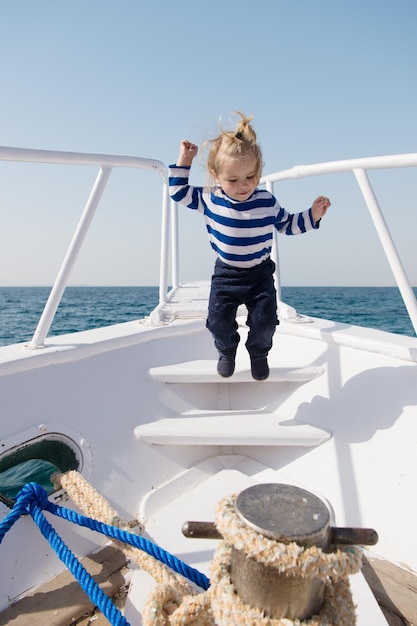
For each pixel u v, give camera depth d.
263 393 2.26
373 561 1.57
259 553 0.70
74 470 1.68
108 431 1.89
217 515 0.78
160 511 1.77
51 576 1.52
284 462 2.02
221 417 2.13
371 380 1.95
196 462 2.06
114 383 1.99
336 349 2.13
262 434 1.95
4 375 1.65
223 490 1.88
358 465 1.81
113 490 1.80
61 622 1.36
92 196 1.86
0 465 1.60
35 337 1.83
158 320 2.38
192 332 2.41
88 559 1.60
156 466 1.95
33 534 1.54
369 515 1.68
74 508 1.68
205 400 2.27
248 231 1.74
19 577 1.47
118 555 1.62
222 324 1.89
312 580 0.74
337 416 1.98
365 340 2.00
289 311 2.45
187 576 1.21
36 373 1.74
